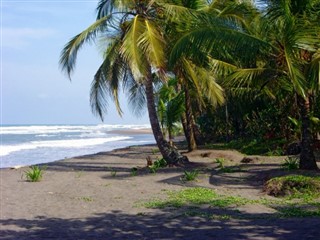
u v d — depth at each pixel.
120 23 17.48
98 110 19.08
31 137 67.69
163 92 25.59
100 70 18.47
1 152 35.19
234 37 12.85
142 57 14.84
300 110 13.95
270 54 13.48
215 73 19.36
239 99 28.38
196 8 19.34
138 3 17.03
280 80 14.80
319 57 12.27
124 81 19.34
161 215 9.20
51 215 9.52
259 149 23.83
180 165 17.91
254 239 6.96
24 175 16.95
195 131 33.06
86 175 16.86
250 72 14.00
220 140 37.34
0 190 13.13
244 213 9.19
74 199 11.51
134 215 9.32
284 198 10.77
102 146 43.00
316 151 20.92
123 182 14.50
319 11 12.96
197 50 13.59
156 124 18.30
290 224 7.96
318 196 10.46
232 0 19.42
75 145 44.72
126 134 82.25
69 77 17.94
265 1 13.76
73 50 17.19
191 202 10.55
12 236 7.57
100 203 10.90
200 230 7.77
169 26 17.16
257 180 13.71
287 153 21.02
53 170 18.78
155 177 15.32
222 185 13.11
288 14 12.36
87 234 7.69
